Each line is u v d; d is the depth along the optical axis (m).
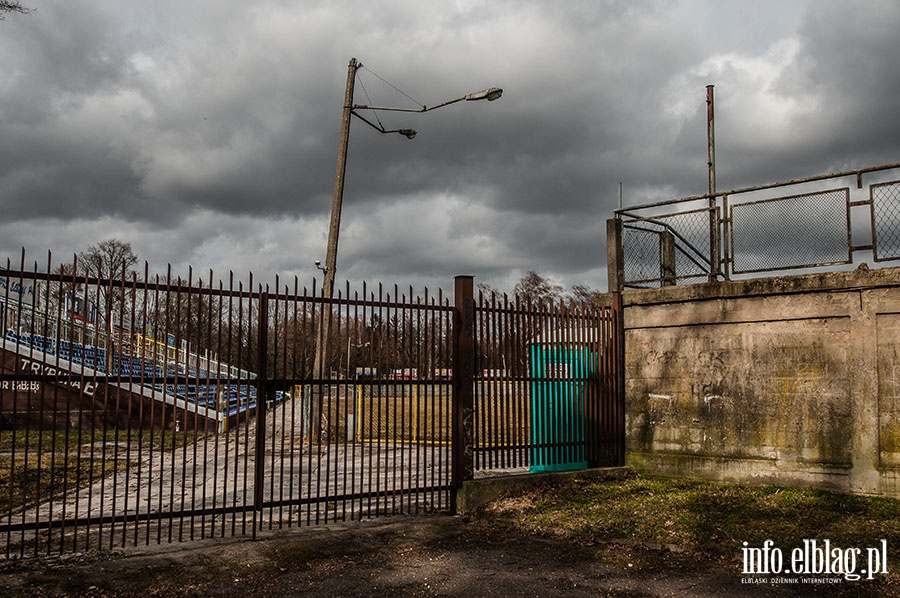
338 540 7.68
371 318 8.66
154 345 7.04
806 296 9.89
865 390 9.25
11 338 17.19
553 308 10.79
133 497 10.13
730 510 8.59
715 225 11.06
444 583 6.27
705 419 10.79
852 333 9.43
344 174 18.08
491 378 9.90
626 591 6.04
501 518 8.70
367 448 15.83
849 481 9.30
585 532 7.88
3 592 5.78
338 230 17.81
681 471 10.93
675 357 11.20
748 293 10.37
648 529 7.84
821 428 9.64
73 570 6.41
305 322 8.05
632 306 11.76
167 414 18.47
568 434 10.86
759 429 10.23
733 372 10.55
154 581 6.21
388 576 6.47
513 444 10.16
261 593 5.98
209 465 13.42
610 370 11.54
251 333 7.63
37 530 6.67
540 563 6.88
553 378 10.73
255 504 7.77
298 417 20.62
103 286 6.80
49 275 6.57
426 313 9.20
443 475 12.33
